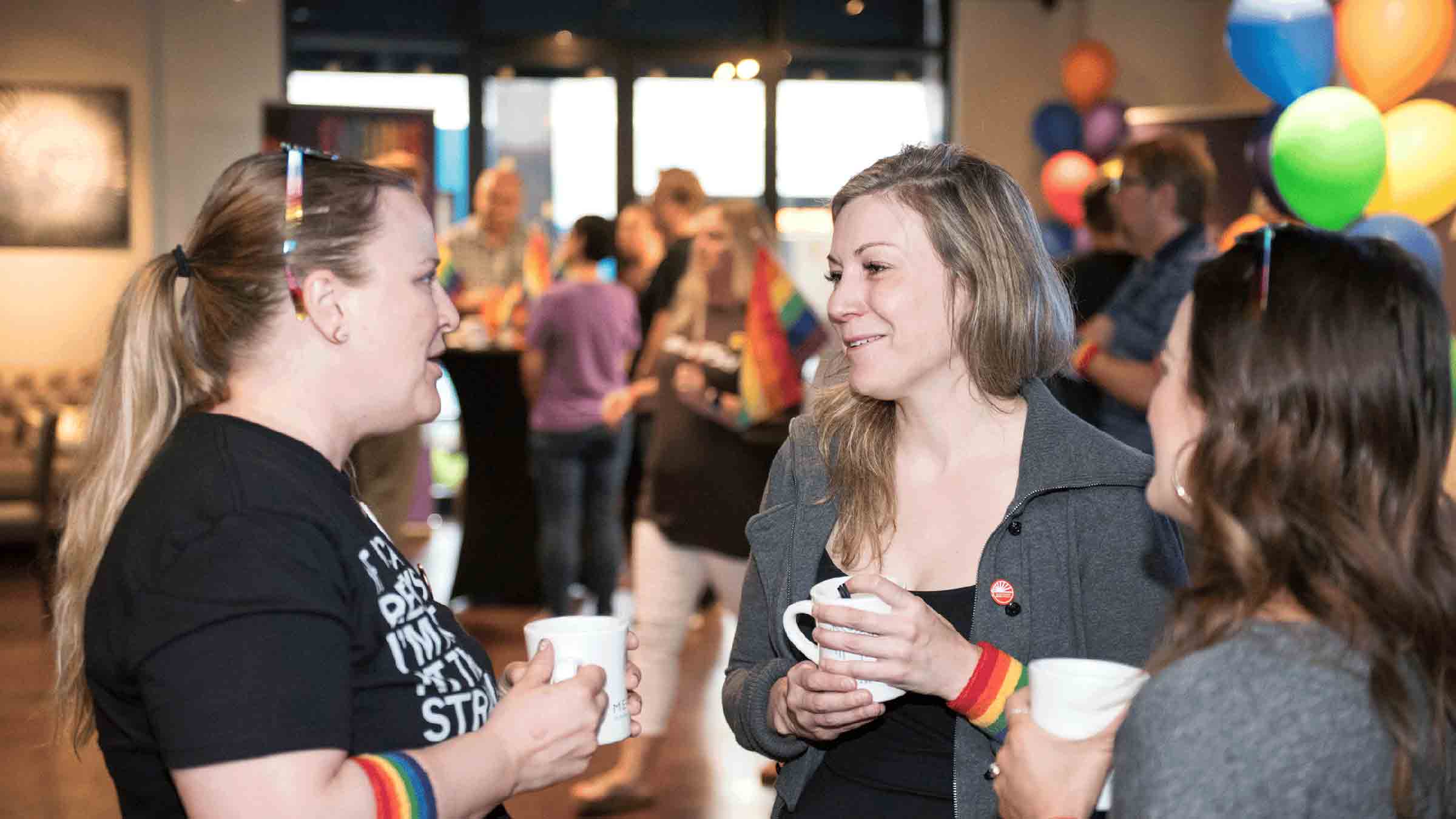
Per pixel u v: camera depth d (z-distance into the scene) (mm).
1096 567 1349
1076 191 6727
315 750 934
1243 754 858
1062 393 3129
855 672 1208
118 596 986
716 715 4012
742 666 1556
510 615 5262
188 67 7484
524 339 5160
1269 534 930
